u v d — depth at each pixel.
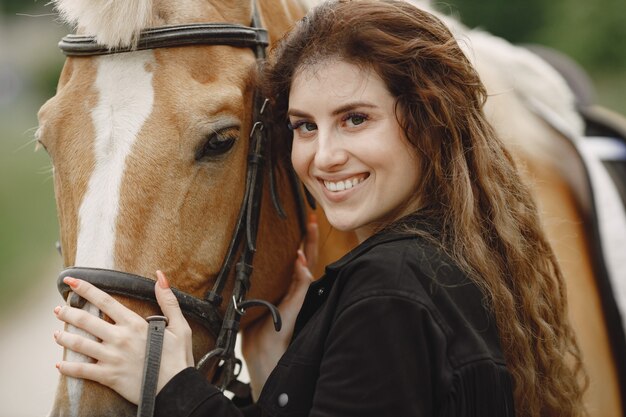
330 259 2.46
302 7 2.49
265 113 2.12
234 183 2.02
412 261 1.69
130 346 1.75
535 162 2.69
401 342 1.61
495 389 1.65
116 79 1.93
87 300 1.79
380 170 1.81
